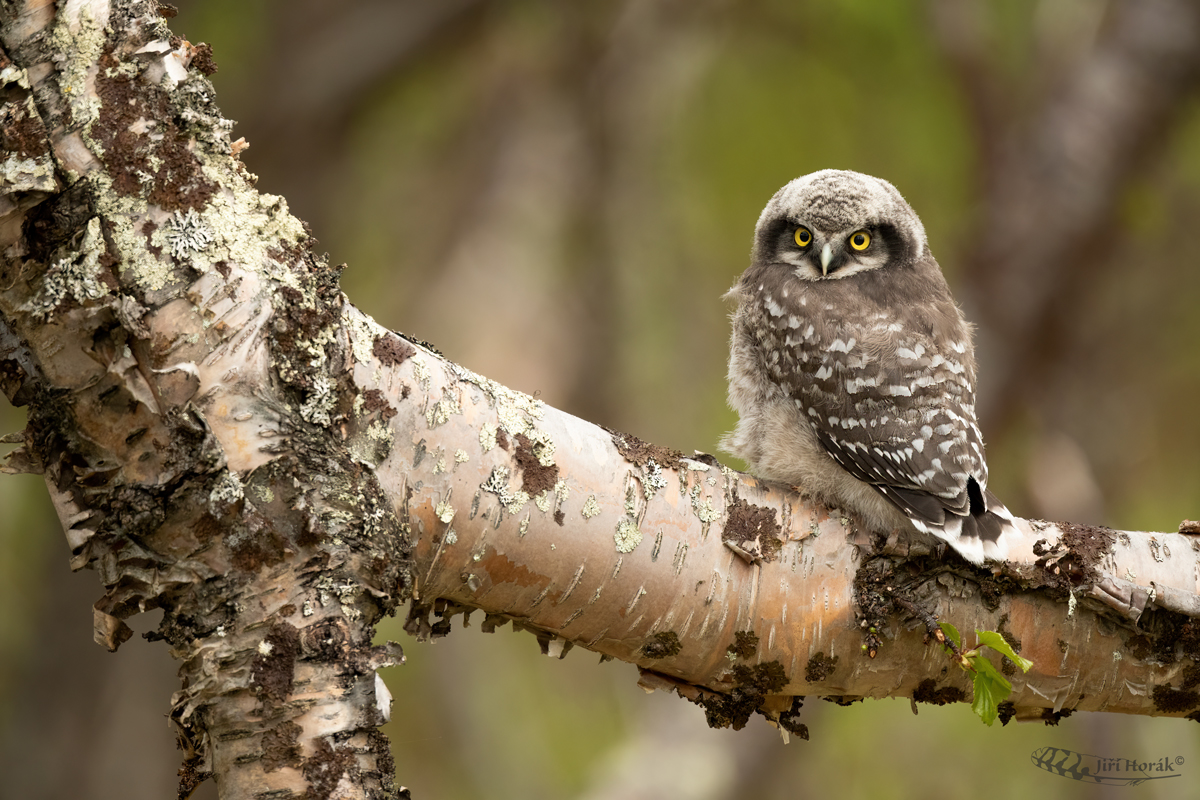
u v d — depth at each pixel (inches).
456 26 634.2
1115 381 687.7
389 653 191.9
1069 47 649.6
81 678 536.1
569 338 706.8
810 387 300.8
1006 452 641.6
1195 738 492.1
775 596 232.2
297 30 620.1
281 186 625.0
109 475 189.5
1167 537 250.7
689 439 692.1
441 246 711.7
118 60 192.1
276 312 192.9
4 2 190.9
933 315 313.9
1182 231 680.4
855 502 282.8
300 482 190.4
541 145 713.0
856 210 337.7
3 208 183.8
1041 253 611.5
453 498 210.1
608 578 223.0
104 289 185.6
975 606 240.1
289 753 186.2
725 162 672.4
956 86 614.2
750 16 655.1
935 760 565.3
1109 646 243.8
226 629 188.4
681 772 557.0
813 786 570.6
